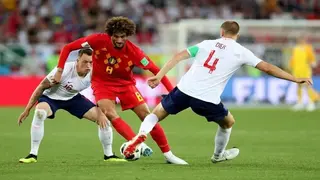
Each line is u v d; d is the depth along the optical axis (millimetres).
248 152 32500
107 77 27016
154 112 25578
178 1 89750
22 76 66750
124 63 26656
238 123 50312
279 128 46469
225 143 26859
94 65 27016
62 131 43688
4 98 66375
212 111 25438
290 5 91562
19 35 80188
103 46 26391
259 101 68938
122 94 27266
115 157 28469
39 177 22844
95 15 85062
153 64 26797
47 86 26562
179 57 25094
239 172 24406
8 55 69438
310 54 63000
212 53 25406
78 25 83062
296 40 72312
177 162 26984
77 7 85250
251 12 90500
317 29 72625
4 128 45250
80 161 28141
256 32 72438
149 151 25844
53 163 27266
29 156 27828
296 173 24234
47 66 69312
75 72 26922
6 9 84375
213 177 22969
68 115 56625
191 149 34219
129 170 24750
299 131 44344
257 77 68938
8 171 24469
